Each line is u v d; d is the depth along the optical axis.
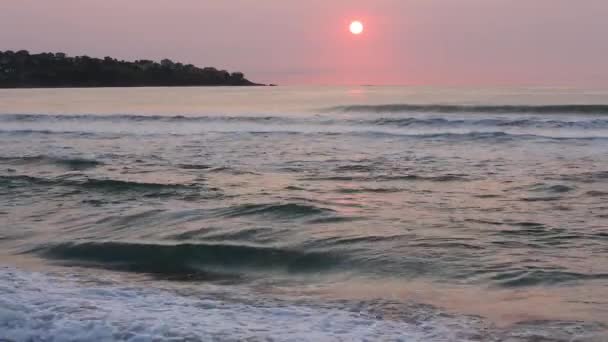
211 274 7.97
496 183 13.71
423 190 13.15
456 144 20.39
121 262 8.55
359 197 12.48
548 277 7.28
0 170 16.75
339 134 23.45
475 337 5.57
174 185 13.77
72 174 15.70
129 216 11.05
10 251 9.16
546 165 16.03
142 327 5.61
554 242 8.82
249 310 6.33
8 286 6.87
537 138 21.05
